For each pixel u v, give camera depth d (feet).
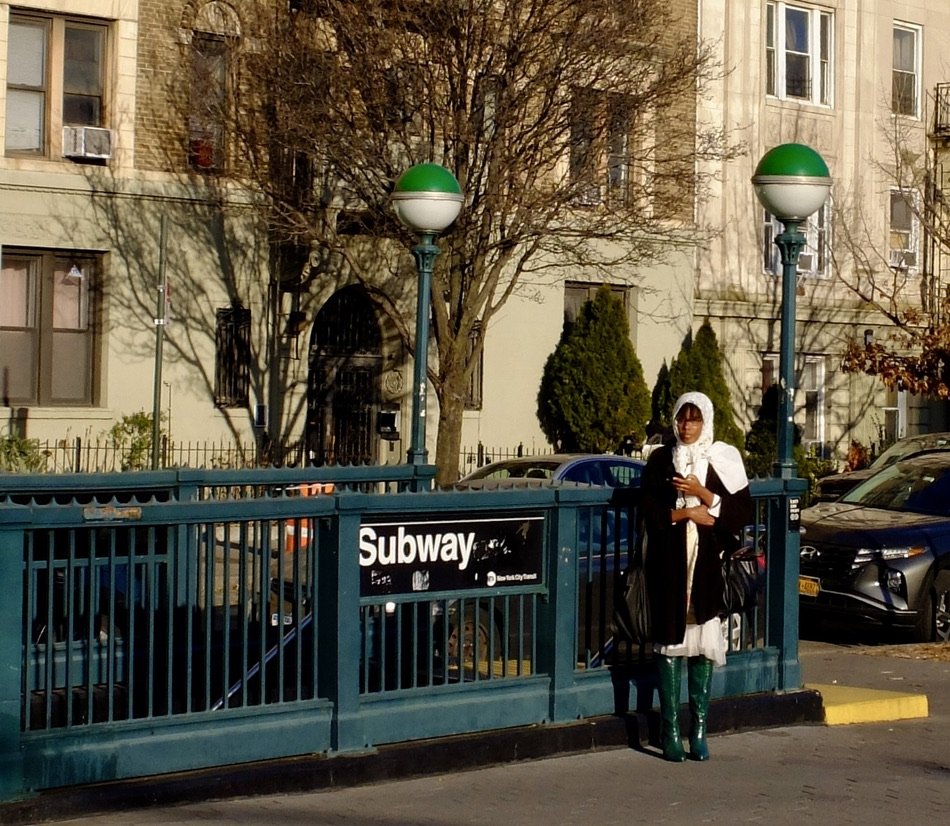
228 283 77.00
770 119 99.66
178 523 24.39
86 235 73.10
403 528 27.07
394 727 27.07
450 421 71.20
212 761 25.00
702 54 80.48
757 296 99.19
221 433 77.10
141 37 74.54
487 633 29.07
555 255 81.56
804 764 29.45
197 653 26.35
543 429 88.02
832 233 103.04
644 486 28.63
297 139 70.13
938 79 109.40
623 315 87.40
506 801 25.85
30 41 72.43
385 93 68.69
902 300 106.32
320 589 26.53
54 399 73.36
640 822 24.99
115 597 24.47
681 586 28.22
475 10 68.33
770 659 33.01
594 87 71.26
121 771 24.03
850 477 73.72
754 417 99.60
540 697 29.17
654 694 30.86
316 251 78.59
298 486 34.60
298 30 71.36
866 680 40.01
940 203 100.07
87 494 31.32
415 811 24.94
